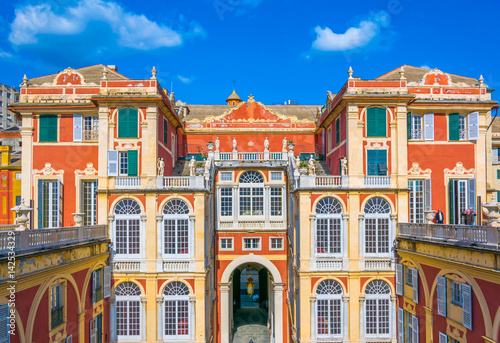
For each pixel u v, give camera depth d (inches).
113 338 1107.9
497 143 1579.7
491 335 700.7
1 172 1488.7
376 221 1133.1
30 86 1198.3
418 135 1218.0
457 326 810.8
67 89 1197.7
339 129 1272.1
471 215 1043.9
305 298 1120.8
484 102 1194.6
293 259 1256.2
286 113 1765.5
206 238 1191.6
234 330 1627.7
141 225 1121.4
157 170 1151.6
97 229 1056.2
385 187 1132.5
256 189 1400.1
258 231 1379.2
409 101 1152.2
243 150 1579.7
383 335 1121.4
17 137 1820.9
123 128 1140.5
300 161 1359.5
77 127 1195.3
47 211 1190.9
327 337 1123.3
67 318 868.0
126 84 1144.8
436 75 1219.9
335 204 1138.7
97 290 1036.5
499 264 667.4
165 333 1119.0
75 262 880.3
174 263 1121.4
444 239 864.9
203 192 1128.8
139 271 1111.6
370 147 1147.9
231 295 1546.5
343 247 1130.0
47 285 777.6
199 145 1589.6
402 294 1074.1
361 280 1125.1
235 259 1386.6
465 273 776.3
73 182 1192.2
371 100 1137.4
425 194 1198.9
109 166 1127.6
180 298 1122.7
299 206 1135.0
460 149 1213.1
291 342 1305.4
